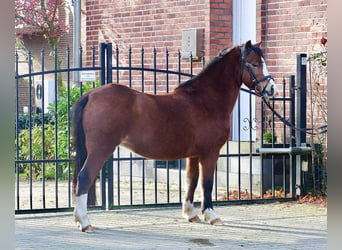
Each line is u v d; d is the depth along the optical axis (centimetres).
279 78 1258
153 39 1453
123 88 900
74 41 1647
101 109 878
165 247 805
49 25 2055
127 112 887
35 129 1451
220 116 943
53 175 1428
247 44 951
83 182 878
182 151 923
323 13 1189
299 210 1051
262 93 953
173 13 1407
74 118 888
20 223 948
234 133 1364
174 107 916
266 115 1267
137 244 820
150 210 1054
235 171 1226
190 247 805
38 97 1880
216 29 1330
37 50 2400
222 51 966
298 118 1146
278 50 1261
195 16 1358
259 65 952
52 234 877
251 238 856
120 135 888
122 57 1532
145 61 1473
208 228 920
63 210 998
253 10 1316
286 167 1188
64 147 1403
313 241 841
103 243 825
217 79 954
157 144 905
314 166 1153
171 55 1412
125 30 1524
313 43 1203
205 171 938
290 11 1240
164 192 1223
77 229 908
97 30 1598
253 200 1103
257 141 1267
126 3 1519
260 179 1153
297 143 1147
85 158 891
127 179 1409
